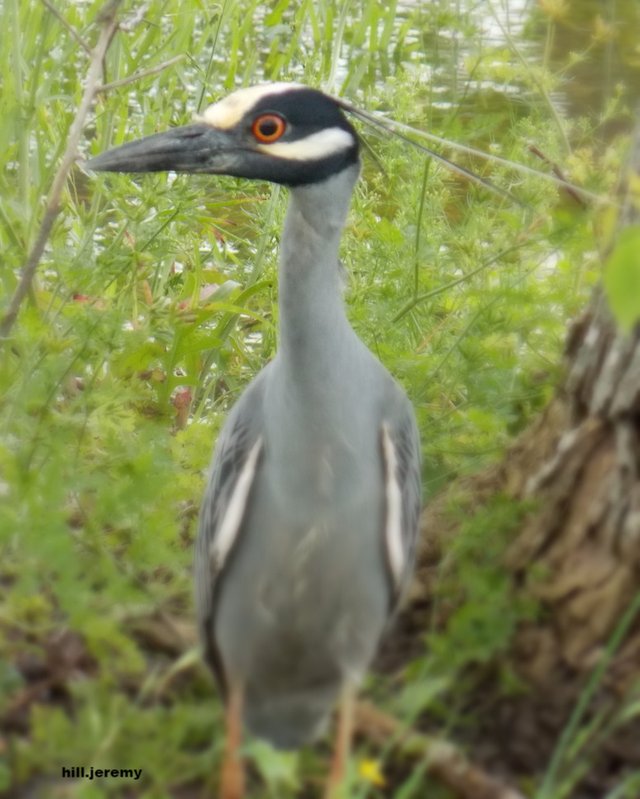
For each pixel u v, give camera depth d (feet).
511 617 21.75
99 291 29.81
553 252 28.99
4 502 23.39
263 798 21.07
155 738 21.21
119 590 21.90
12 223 32.58
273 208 34.45
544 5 34.55
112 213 38.27
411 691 21.02
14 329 30.04
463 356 27.73
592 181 27.53
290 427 21.26
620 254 16.26
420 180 32.19
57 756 20.56
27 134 33.27
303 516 21.24
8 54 34.68
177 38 37.65
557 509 22.57
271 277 34.12
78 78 39.50
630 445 21.84
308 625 21.65
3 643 22.16
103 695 21.53
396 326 31.09
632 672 21.72
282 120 21.88
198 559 22.52
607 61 35.78
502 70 33.06
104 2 35.88
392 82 34.73
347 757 20.47
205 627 21.84
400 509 21.59
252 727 22.39
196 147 22.21
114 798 20.71
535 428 24.23
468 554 23.32
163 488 24.93
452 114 34.04
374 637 21.85
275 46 44.80
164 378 32.01
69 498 27.43
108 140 34.88
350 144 22.03
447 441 27.66
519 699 22.00
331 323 21.38
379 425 21.85
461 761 20.26
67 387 30.73
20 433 25.53
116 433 26.48
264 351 34.63
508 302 27.45
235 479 21.62
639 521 21.65
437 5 45.32
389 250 31.91
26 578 21.84
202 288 34.78
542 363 27.30
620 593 21.88
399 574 21.53
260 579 21.49
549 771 20.08
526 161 32.12
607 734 20.85
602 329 22.13
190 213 33.65
